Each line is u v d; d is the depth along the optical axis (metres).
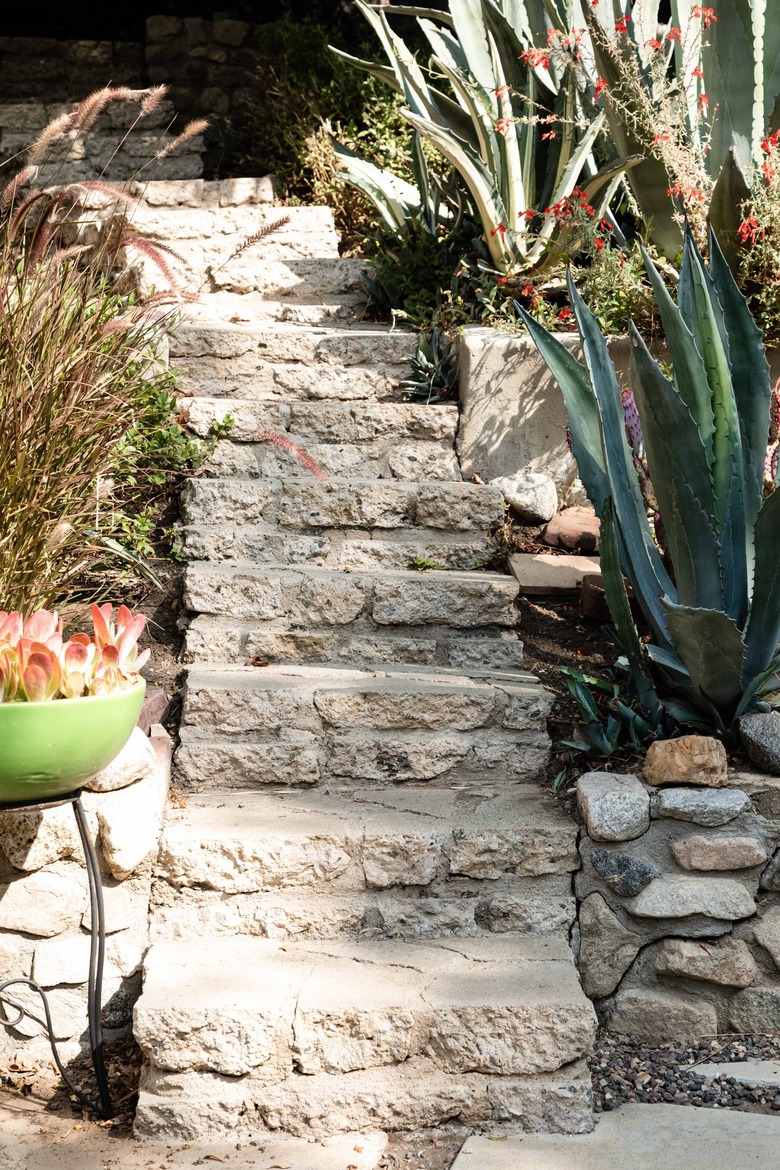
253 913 2.79
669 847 2.82
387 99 6.66
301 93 6.73
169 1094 2.43
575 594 3.85
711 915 2.77
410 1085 2.46
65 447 3.00
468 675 3.44
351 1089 2.45
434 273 5.06
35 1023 2.75
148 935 2.79
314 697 3.22
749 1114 2.47
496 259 4.84
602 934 2.82
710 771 2.84
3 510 2.85
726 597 3.16
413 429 4.36
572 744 3.10
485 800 3.06
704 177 4.23
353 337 4.65
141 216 5.78
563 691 3.44
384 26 5.22
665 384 2.88
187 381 4.59
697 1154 2.32
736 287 3.11
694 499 2.99
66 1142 2.42
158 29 7.37
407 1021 2.47
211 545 3.83
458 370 4.48
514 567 3.90
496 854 2.84
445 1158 2.38
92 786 2.76
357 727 3.22
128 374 3.34
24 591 2.91
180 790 3.14
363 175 5.57
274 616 3.63
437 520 4.01
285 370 4.56
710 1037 2.78
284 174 6.70
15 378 2.89
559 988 2.56
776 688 3.10
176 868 2.79
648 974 2.82
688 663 2.93
